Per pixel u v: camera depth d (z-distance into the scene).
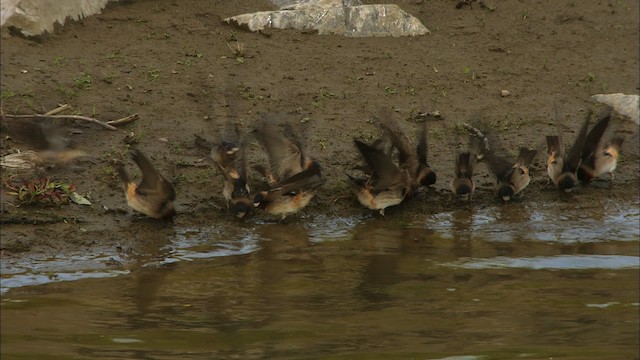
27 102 21.38
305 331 14.50
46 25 24.34
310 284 16.62
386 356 13.49
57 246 17.44
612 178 21.94
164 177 19.27
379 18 27.02
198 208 19.41
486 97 24.55
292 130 21.58
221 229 18.95
